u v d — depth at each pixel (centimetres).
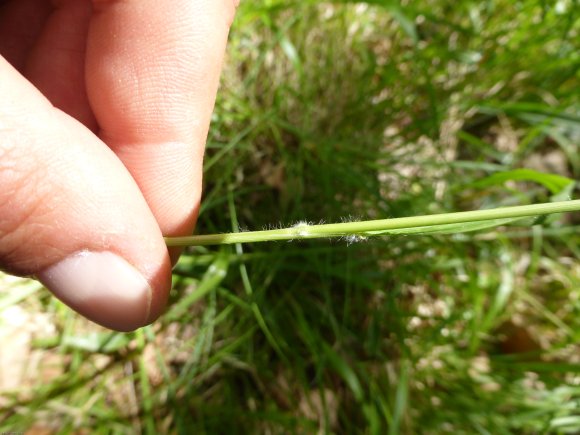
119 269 6
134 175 7
